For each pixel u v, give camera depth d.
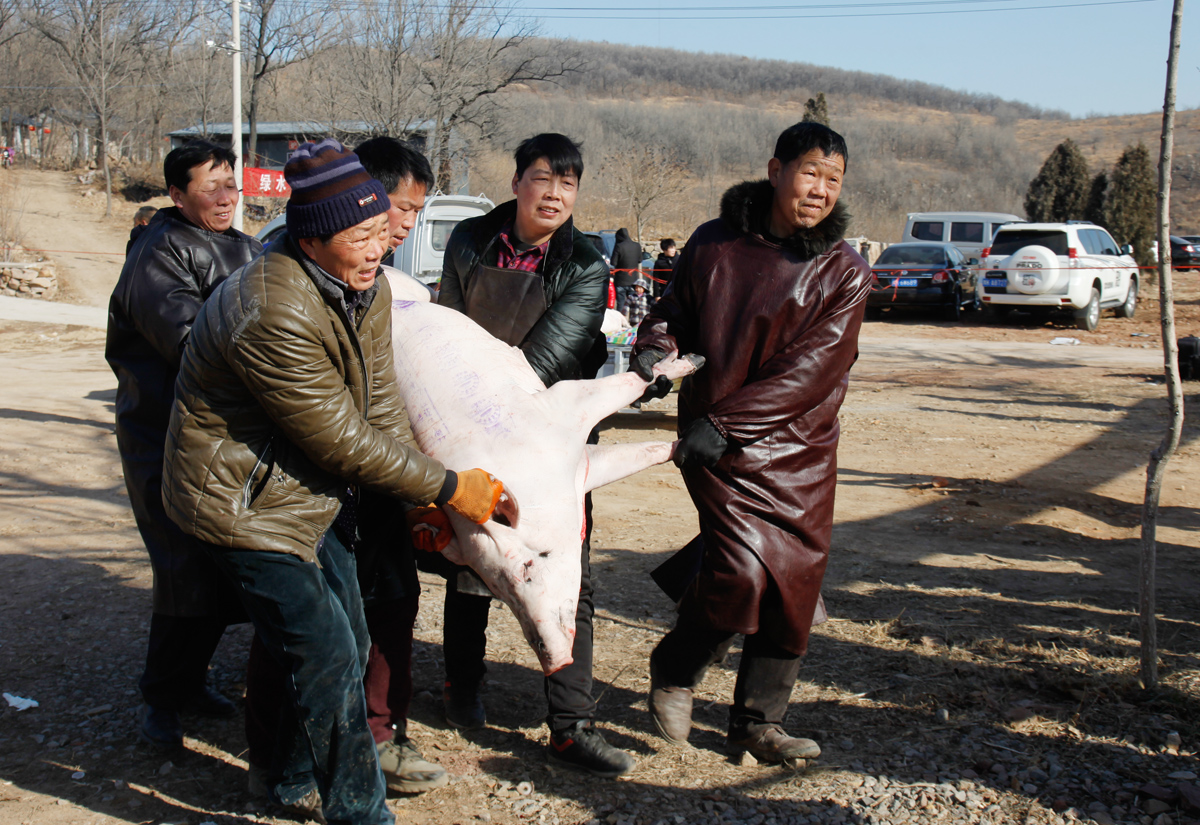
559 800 3.01
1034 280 19.03
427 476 2.41
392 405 2.66
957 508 6.61
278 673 2.86
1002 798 3.01
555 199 3.14
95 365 13.30
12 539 5.72
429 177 3.04
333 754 2.56
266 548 2.46
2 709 3.61
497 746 3.36
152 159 45.47
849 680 3.85
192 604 3.13
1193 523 6.33
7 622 4.45
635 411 9.70
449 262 3.35
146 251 3.19
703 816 2.92
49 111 49.22
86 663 4.02
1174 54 3.41
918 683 3.81
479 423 2.64
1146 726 3.42
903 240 25.59
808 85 142.50
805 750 3.16
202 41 39.56
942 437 9.02
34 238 31.25
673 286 3.20
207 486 2.45
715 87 137.38
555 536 2.52
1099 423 9.70
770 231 3.06
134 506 3.20
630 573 5.23
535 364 3.13
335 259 2.36
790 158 2.90
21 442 8.26
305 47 32.81
